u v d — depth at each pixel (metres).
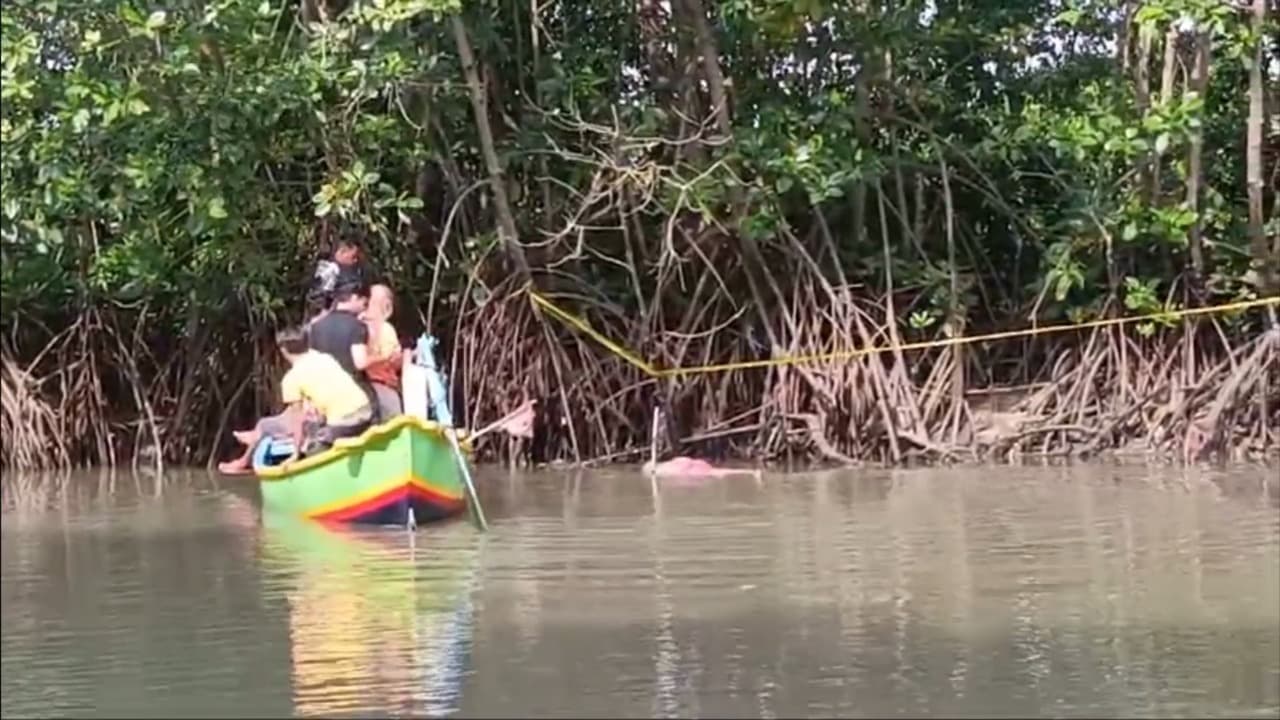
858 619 7.11
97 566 8.69
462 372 13.66
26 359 14.31
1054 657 6.45
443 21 13.14
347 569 8.48
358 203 13.20
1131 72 13.70
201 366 14.34
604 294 13.89
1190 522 9.59
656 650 6.61
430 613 7.34
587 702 5.91
